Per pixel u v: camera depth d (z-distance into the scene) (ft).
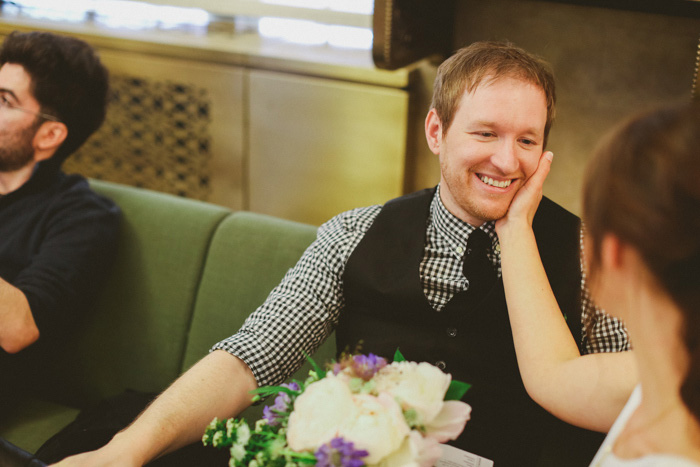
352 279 4.20
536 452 4.02
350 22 7.70
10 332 4.79
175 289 5.34
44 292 4.99
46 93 5.30
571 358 3.27
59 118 5.41
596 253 2.20
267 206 8.27
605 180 2.12
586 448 4.28
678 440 2.17
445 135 3.87
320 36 7.93
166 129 8.42
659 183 1.97
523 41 6.63
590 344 3.95
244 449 2.91
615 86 6.34
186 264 5.33
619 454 2.43
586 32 6.31
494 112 3.61
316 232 5.05
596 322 3.92
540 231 4.01
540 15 6.46
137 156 8.73
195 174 8.52
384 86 7.17
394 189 7.51
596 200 2.16
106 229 5.38
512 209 3.70
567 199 6.88
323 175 7.80
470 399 3.94
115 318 5.50
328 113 7.49
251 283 5.11
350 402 2.65
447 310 3.99
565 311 3.92
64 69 5.36
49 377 5.68
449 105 3.80
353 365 2.87
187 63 7.98
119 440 3.58
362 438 2.53
